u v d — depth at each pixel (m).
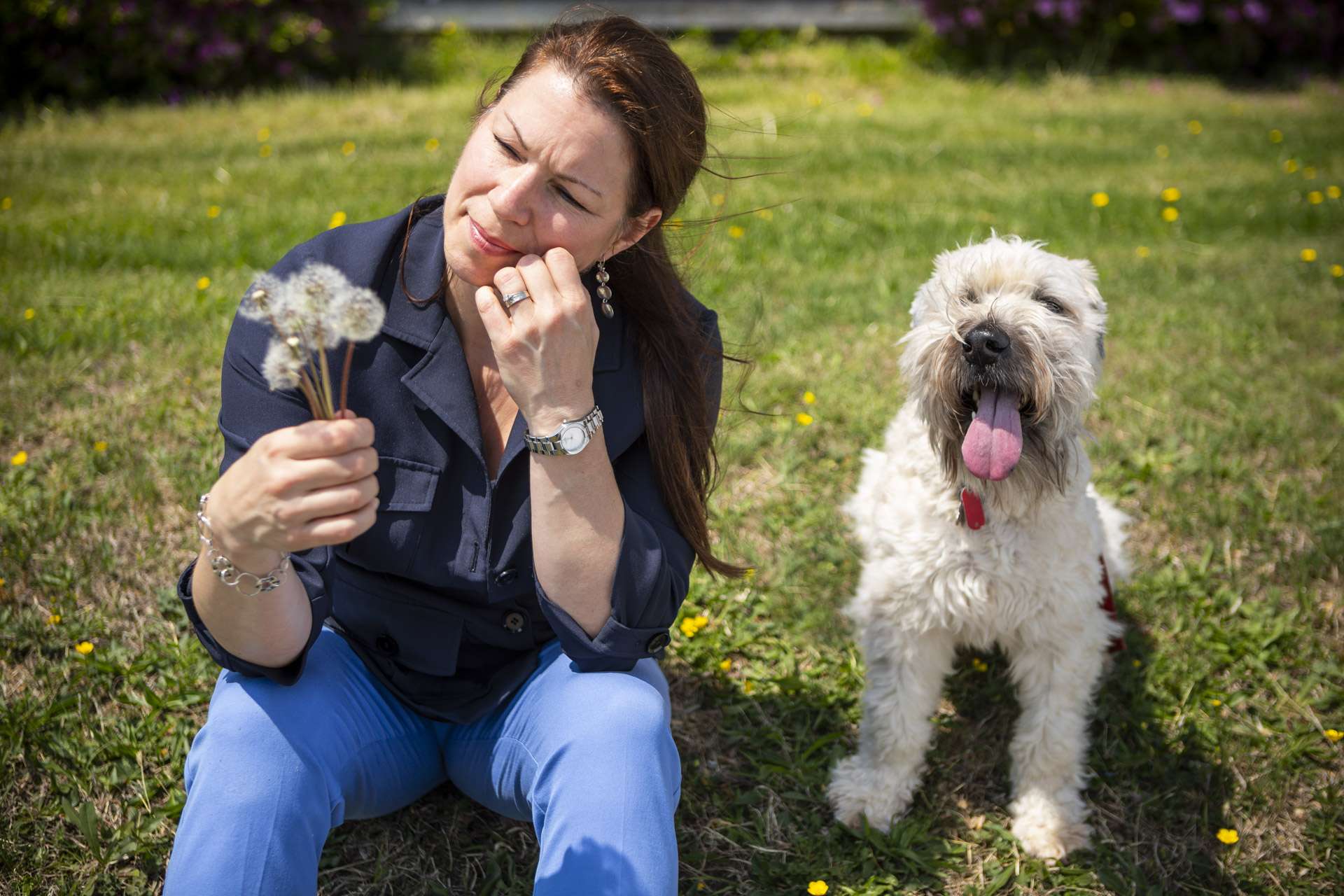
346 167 6.57
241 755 1.78
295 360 1.50
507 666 2.09
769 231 5.68
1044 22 10.68
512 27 10.98
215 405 3.87
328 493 1.52
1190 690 2.99
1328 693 3.00
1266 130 8.56
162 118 8.07
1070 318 2.68
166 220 5.55
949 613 2.67
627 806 1.79
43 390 3.80
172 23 8.78
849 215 6.03
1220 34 10.91
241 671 1.84
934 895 2.48
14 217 5.56
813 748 2.82
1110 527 3.25
